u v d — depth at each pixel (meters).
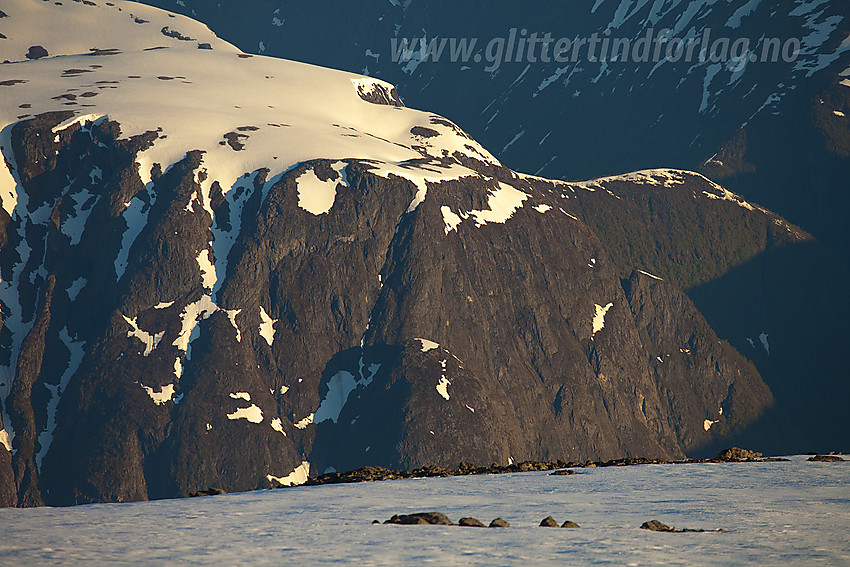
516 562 85.44
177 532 100.81
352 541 94.50
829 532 100.94
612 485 139.12
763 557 88.94
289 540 95.31
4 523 109.31
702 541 95.62
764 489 132.75
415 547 91.44
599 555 88.69
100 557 87.31
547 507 117.88
